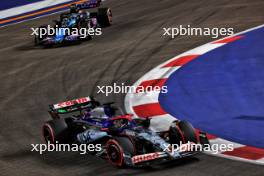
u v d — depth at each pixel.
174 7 101.94
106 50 77.56
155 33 84.19
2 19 113.88
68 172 38.97
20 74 70.88
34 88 64.00
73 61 73.94
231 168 37.19
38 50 83.56
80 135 43.47
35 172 39.50
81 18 86.25
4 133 49.41
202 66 65.25
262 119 47.66
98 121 42.66
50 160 41.62
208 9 96.31
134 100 55.78
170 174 36.84
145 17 96.50
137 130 39.34
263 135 43.62
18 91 63.50
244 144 41.84
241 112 50.00
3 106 58.22
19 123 52.03
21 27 103.94
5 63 77.56
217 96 55.09
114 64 70.12
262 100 52.81
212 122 48.00
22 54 81.88
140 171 37.81
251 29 79.44
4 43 91.75
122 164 37.94
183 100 54.66
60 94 60.59
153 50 74.69
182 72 63.69
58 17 108.44
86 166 39.72
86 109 46.88
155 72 64.75
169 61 68.56
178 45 75.88
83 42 84.56
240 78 59.94
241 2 98.88
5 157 43.28
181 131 39.25
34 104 57.94
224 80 59.78
